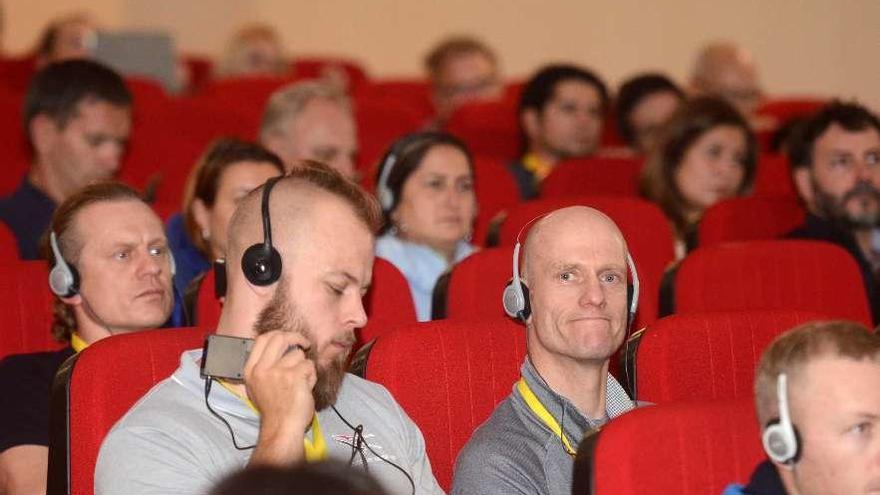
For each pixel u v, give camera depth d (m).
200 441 3.43
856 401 2.90
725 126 7.79
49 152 7.14
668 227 6.82
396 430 3.87
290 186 3.51
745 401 3.37
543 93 10.00
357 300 3.52
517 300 3.95
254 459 3.27
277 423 3.30
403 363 4.16
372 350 4.19
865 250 7.04
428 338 4.21
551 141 10.00
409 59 16.75
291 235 3.46
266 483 1.75
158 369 3.82
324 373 3.48
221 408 3.51
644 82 10.41
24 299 5.13
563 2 15.79
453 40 13.34
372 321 5.34
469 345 4.26
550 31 15.91
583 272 3.87
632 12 15.34
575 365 3.88
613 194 8.73
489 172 8.34
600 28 15.58
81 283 4.53
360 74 15.42
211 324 4.89
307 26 17.17
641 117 10.33
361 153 10.84
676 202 7.84
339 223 3.49
